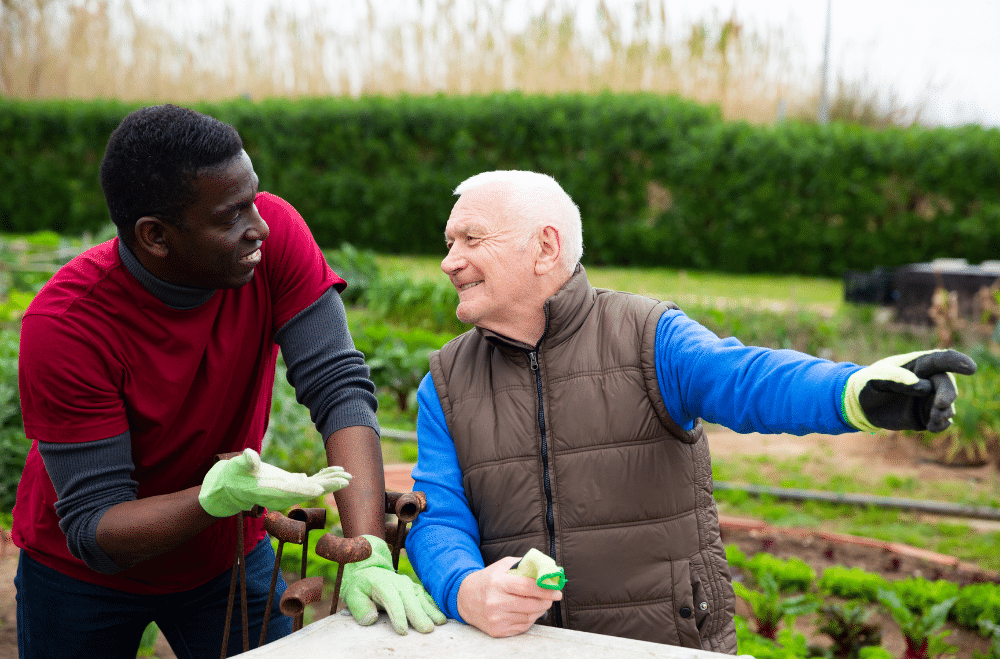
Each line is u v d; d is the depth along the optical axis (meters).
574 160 17.47
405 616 1.49
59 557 1.90
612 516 1.74
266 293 1.86
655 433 1.75
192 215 1.54
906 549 4.46
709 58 21.25
